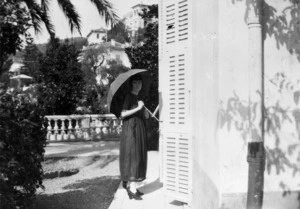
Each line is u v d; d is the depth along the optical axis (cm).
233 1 418
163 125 553
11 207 446
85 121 1709
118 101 596
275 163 434
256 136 411
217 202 423
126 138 584
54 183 805
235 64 420
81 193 701
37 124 481
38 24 1188
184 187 518
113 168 993
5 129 423
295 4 436
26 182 477
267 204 433
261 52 415
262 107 423
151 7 1414
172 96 539
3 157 415
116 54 4428
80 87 1894
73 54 1905
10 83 489
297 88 439
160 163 559
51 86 1828
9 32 469
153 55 1247
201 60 470
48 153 1267
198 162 480
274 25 433
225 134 418
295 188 438
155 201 570
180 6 528
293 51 438
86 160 1131
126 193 634
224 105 418
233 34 419
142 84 652
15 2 468
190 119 512
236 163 420
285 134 436
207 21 453
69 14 1248
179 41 529
